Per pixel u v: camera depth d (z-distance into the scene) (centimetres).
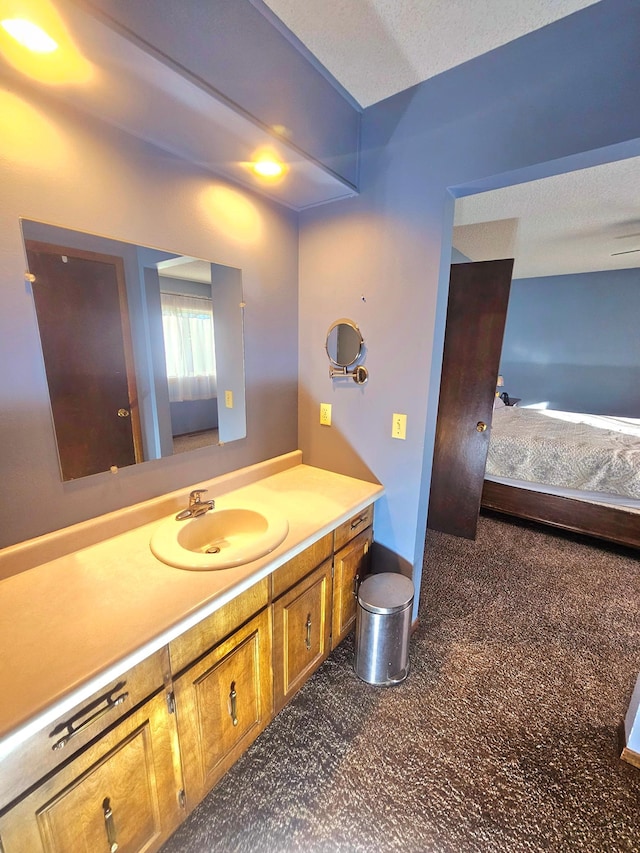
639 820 116
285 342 189
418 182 147
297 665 144
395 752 135
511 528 312
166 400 142
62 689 72
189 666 100
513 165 127
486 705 154
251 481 181
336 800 120
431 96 139
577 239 314
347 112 148
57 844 78
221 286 155
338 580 162
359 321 174
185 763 103
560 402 521
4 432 103
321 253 180
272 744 137
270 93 116
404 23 112
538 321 521
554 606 215
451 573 247
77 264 112
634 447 276
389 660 159
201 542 142
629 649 184
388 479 179
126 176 119
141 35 83
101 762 83
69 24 76
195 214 140
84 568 111
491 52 124
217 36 99
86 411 120
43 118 100
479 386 270
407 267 156
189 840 110
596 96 110
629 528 263
